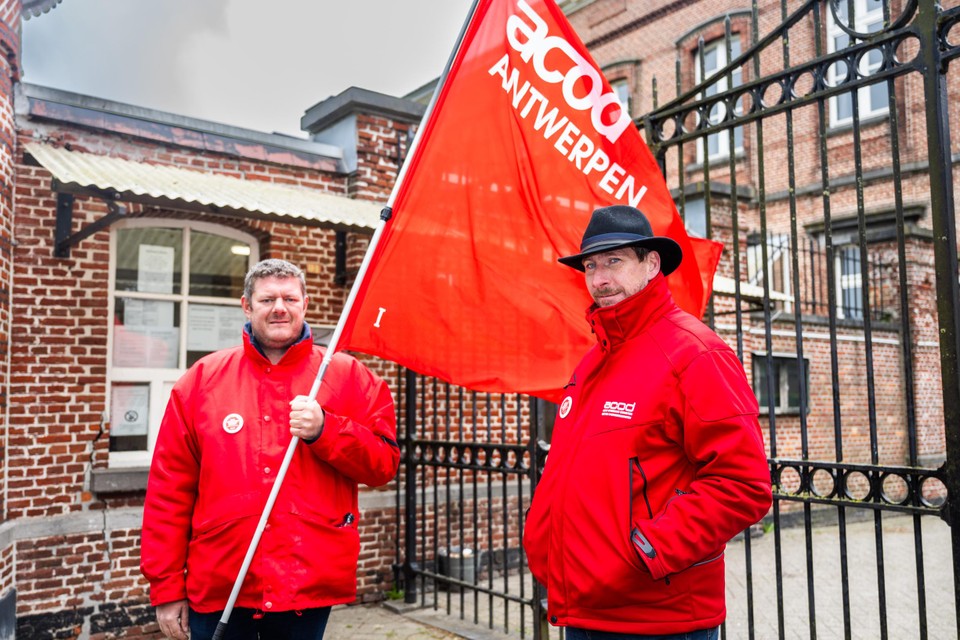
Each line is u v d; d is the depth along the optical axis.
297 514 2.55
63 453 5.30
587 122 3.27
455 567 6.57
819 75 3.28
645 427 2.08
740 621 5.93
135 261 5.96
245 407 2.65
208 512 2.56
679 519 1.96
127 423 5.83
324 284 6.61
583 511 2.11
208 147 6.14
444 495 7.03
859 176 3.14
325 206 5.99
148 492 2.64
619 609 2.06
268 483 2.57
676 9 16.98
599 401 2.19
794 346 10.36
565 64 3.27
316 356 2.86
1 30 4.86
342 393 2.80
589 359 2.37
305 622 2.58
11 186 5.14
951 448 2.75
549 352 3.13
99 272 5.55
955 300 2.80
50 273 5.36
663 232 3.21
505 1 3.22
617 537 2.03
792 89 3.38
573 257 2.31
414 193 3.08
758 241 11.77
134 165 5.55
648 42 17.61
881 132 13.85
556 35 3.27
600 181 3.26
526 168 3.20
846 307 11.80
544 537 2.28
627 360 2.19
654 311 2.22
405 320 3.02
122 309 5.88
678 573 2.04
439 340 3.04
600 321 2.24
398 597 6.41
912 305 11.61
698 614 2.05
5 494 5.00
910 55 13.49
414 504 6.25
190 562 2.58
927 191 13.20
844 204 14.14
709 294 3.52
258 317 2.68
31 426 5.20
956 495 2.73
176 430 2.65
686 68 16.61
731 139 3.62
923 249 11.88
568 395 2.39
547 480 2.30
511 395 7.55
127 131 5.73
